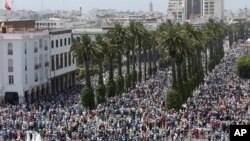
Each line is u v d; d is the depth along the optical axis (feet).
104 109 270.67
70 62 453.17
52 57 412.77
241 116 248.32
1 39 361.10
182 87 307.58
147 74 497.87
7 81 363.97
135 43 408.46
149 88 367.25
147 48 437.17
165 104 281.13
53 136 204.03
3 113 256.73
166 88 363.15
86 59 310.45
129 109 265.95
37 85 385.70
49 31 406.00
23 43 361.92
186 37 302.25
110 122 236.63
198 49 393.91
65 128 217.97
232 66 567.18
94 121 234.79
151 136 209.77
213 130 225.35
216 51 586.45
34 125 225.15
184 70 332.19
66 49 442.50
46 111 261.24
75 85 457.27
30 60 373.81
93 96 301.63
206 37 466.70
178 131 220.02
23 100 361.30
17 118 242.99
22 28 416.05
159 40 306.55
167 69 536.42
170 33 297.12
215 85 394.52
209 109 266.98
